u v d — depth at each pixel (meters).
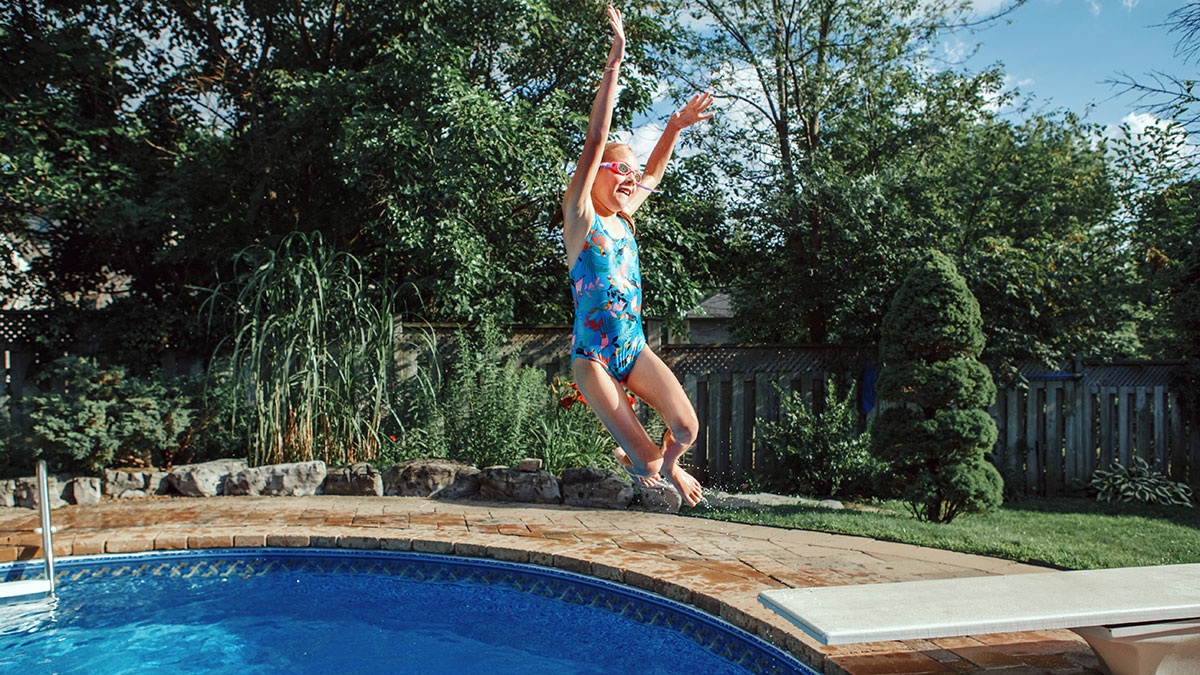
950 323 6.87
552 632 4.69
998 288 9.38
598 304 2.39
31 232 9.69
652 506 7.30
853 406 9.84
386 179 9.34
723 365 9.53
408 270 9.79
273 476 7.91
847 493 8.80
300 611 5.08
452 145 8.77
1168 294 9.73
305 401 8.22
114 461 7.97
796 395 9.19
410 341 9.13
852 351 9.85
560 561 5.45
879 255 10.30
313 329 8.27
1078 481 9.55
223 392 8.55
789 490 9.04
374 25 10.12
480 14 9.31
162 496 7.77
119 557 5.91
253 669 4.16
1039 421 9.59
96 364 8.12
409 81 9.04
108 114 10.17
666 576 4.89
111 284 10.59
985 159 10.73
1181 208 9.36
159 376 8.79
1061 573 3.69
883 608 3.11
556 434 8.40
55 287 10.20
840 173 10.77
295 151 10.09
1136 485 9.10
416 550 5.96
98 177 9.34
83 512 7.05
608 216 2.51
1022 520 7.19
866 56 11.84
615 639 4.56
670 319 10.50
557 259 11.04
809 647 3.72
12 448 8.00
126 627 4.79
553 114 9.61
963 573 4.91
